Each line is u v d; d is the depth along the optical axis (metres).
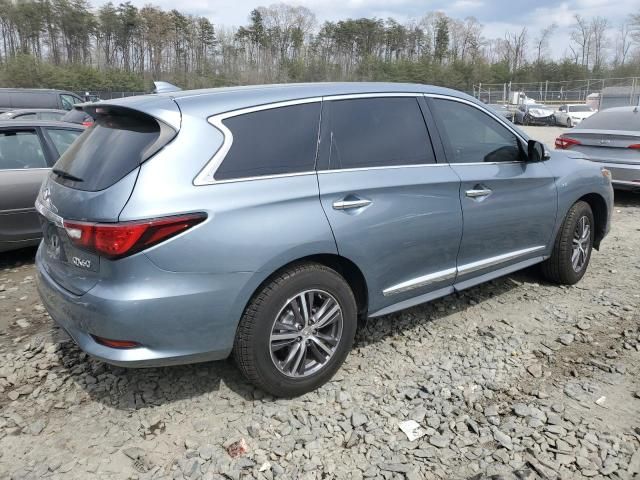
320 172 3.17
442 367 3.55
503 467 2.67
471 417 3.05
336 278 3.21
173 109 2.86
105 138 3.05
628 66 66.06
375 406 3.14
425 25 84.44
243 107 3.01
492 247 4.10
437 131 3.78
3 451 2.80
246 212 2.84
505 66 73.62
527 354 3.73
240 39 74.88
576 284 5.00
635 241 6.50
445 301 4.58
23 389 3.32
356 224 3.21
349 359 3.66
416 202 3.50
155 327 2.70
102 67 69.38
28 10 70.44
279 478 2.61
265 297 2.95
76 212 2.77
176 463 2.71
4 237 5.47
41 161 5.74
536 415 3.04
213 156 2.84
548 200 4.44
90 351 2.80
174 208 2.67
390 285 3.51
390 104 3.60
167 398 3.23
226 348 2.93
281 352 3.16
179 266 2.70
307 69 64.62
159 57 74.69
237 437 2.89
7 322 4.29
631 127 8.51
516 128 4.33
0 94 16.86
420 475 2.62
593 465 2.67
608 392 3.28
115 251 2.62
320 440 2.87
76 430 2.96
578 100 46.72
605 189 5.07
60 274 3.00
